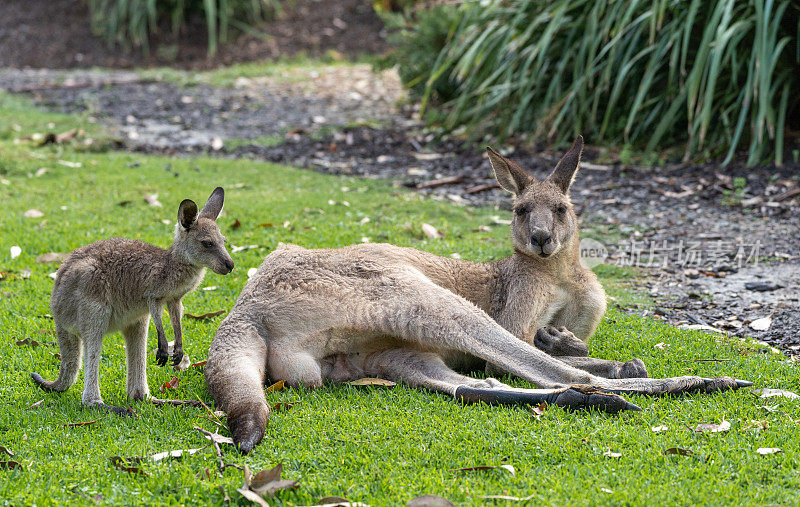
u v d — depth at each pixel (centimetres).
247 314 592
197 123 1600
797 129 1322
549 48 1394
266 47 2278
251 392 517
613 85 1362
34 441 498
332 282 602
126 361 597
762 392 550
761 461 458
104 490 438
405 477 447
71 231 935
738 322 741
